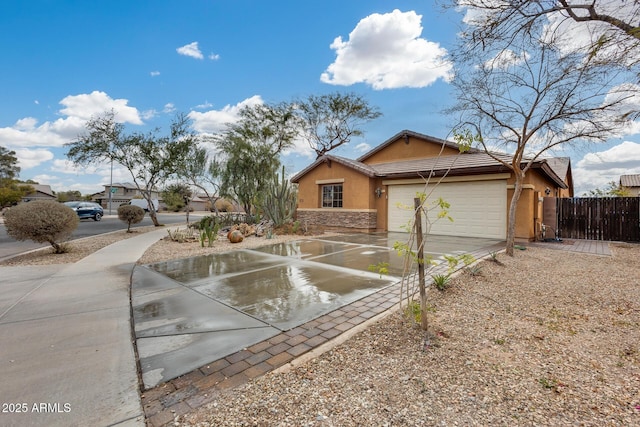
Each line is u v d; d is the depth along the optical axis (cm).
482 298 473
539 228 1171
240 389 250
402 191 1412
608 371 271
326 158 1576
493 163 1137
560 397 234
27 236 843
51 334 354
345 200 1522
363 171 1412
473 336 343
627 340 333
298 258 804
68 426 206
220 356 304
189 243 1102
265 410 224
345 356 302
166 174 1823
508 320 390
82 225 2088
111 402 233
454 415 215
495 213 1147
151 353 311
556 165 1734
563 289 520
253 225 1442
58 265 752
